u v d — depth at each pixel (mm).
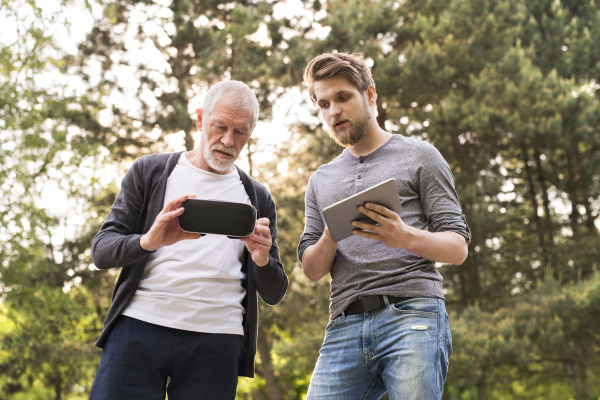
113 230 1819
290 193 9102
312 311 8984
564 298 7398
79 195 8773
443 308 1814
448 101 8508
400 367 1718
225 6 9781
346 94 1916
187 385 1774
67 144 8430
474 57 9133
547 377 10414
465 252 1791
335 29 8812
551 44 11352
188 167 1933
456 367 7109
